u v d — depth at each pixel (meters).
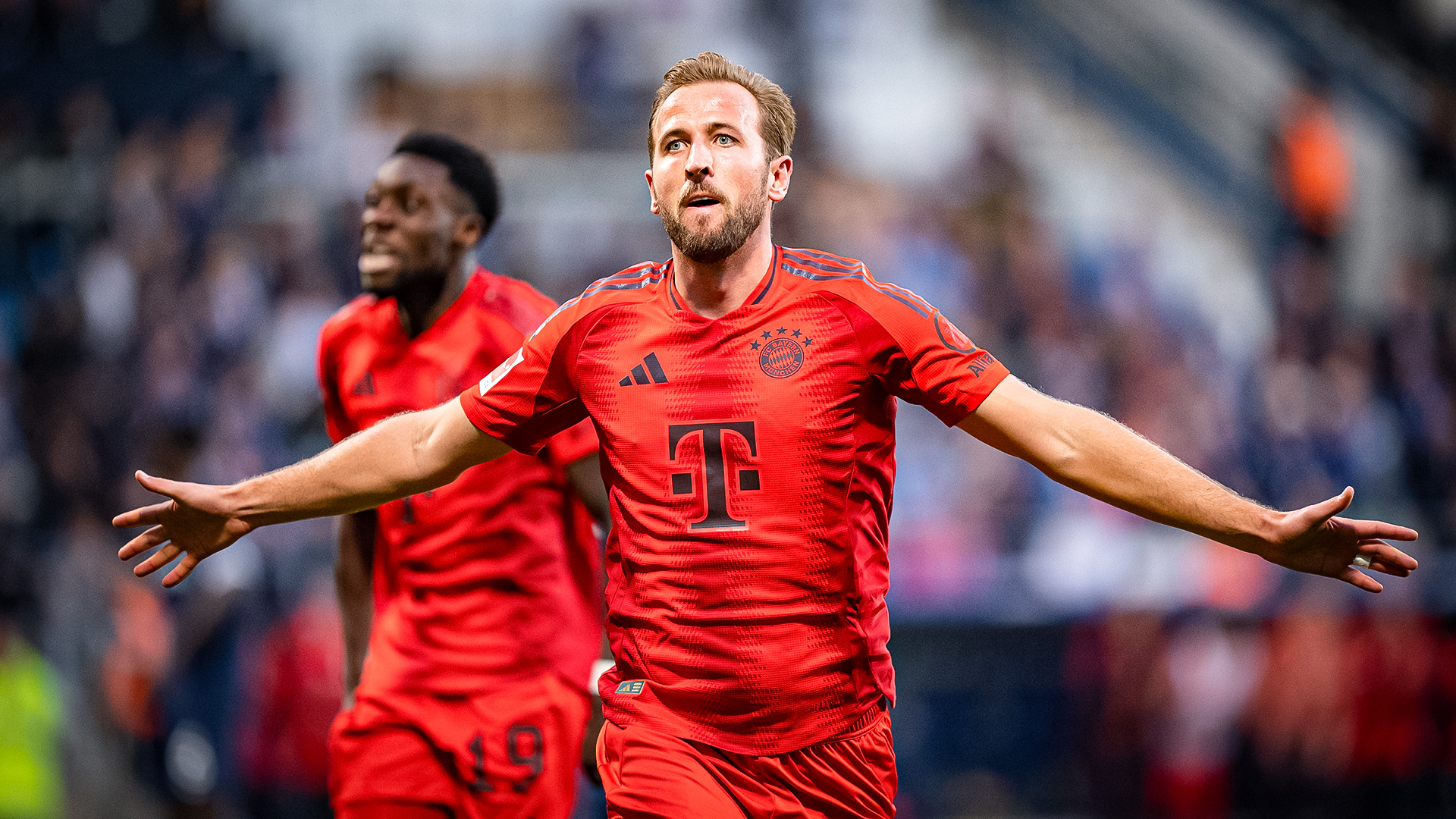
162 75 40.09
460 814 12.45
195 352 33.34
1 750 23.69
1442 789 27.94
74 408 32.12
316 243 36.28
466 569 12.41
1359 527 8.70
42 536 28.55
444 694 12.43
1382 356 36.66
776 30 43.44
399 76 41.75
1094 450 8.96
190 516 9.81
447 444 9.92
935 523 31.58
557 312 10.07
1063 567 30.09
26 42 40.00
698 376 9.48
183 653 25.08
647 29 43.06
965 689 29.31
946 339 9.40
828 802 9.62
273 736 25.08
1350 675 28.05
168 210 36.84
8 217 37.41
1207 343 37.50
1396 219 43.06
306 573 26.16
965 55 44.66
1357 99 44.44
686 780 9.41
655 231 38.44
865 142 42.72
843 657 9.55
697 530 9.39
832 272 9.66
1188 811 27.80
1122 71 45.09
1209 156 44.38
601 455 9.95
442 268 12.76
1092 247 40.66
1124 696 28.44
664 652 9.53
